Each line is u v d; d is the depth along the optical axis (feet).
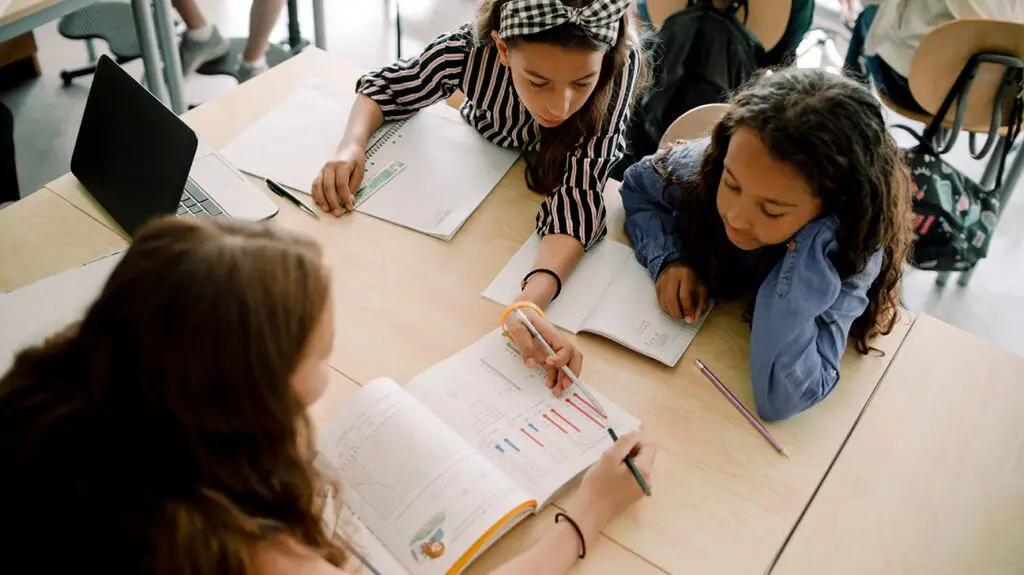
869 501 3.17
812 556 2.98
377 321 3.72
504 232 4.26
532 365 3.51
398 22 9.61
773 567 2.94
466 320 3.77
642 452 3.13
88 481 1.90
